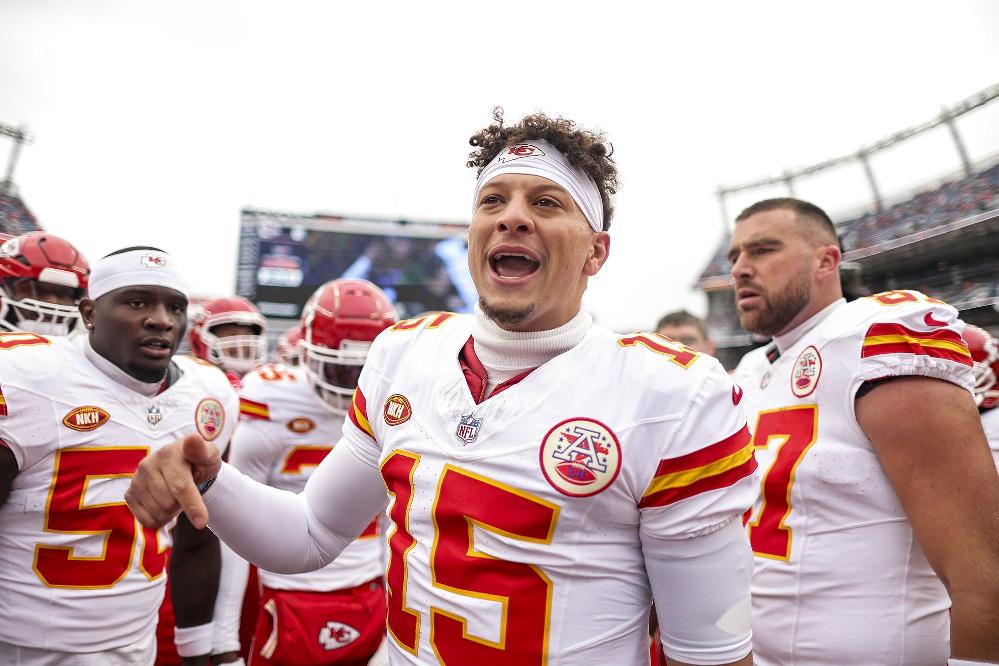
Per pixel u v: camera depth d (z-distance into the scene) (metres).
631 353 1.37
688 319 5.27
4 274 2.69
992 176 17.06
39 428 2.05
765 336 2.31
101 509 2.14
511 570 1.26
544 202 1.42
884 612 1.78
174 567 2.49
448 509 1.32
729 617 1.28
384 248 22.95
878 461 1.81
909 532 1.78
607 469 1.25
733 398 1.33
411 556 1.38
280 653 2.63
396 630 1.41
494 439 1.32
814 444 1.91
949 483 1.61
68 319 2.84
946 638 1.79
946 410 1.64
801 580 1.88
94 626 2.10
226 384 2.63
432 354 1.53
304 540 1.60
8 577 2.04
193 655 2.48
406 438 1.43
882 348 1.77
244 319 5.17
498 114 1.56
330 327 2.77
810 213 2.20
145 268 2.25
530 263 1.42
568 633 1.25
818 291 2.15
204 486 1.43
